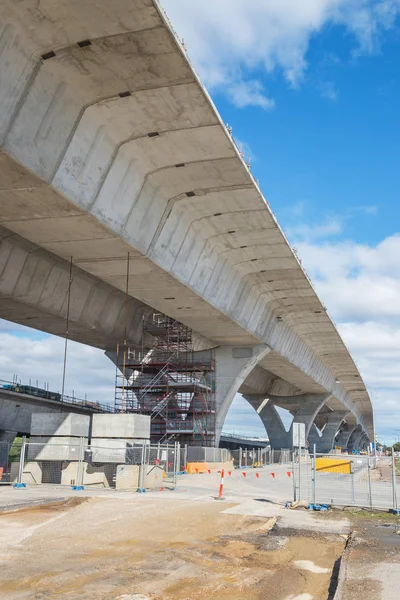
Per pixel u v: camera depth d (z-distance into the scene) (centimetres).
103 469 2716
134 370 4684
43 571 1062
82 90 1875
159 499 2159
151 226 2608
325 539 1443
